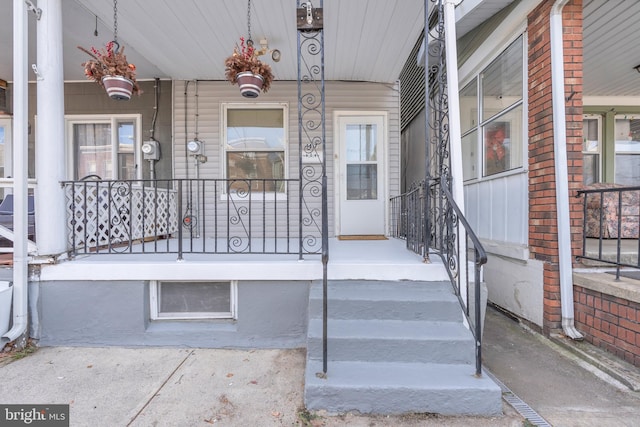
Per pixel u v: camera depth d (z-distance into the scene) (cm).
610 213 382
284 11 341
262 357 273
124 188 373
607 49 392
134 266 286
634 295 232
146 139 513
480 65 420
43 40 279
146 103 513
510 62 361
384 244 422
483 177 418
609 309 254
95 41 403
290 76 494
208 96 510
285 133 512
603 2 307
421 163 566
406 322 253
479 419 195
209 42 401
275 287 287
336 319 256
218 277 286
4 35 387
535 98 313
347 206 517
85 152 520
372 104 516
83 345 289
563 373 243
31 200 404
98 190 320
